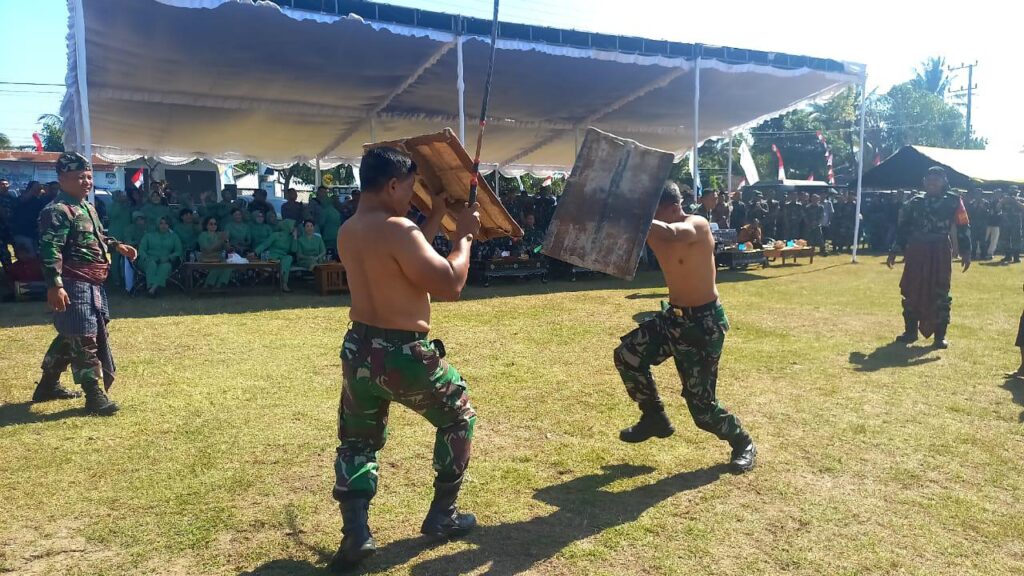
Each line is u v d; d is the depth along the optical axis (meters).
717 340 3.66
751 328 7.94
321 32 11.00
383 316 2.73
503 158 24.64
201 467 3.85
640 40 12.26
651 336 3.84
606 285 12.04
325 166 23.55
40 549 2.96
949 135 58.72
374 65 13.16
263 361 6.26
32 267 9.79
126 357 6.36
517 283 12.33
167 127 17.58
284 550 2.97
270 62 12.62
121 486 3.59
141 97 14.62
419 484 3.65
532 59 12.91
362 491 2.80
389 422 4.60
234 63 12.59
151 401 5.04
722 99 16.62
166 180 25.50
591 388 5.47
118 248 4.98
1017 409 4.94
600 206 3.36
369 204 2.79
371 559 2.88
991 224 17.28
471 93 15.62
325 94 15.41
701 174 43.56
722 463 3.95
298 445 4.20
